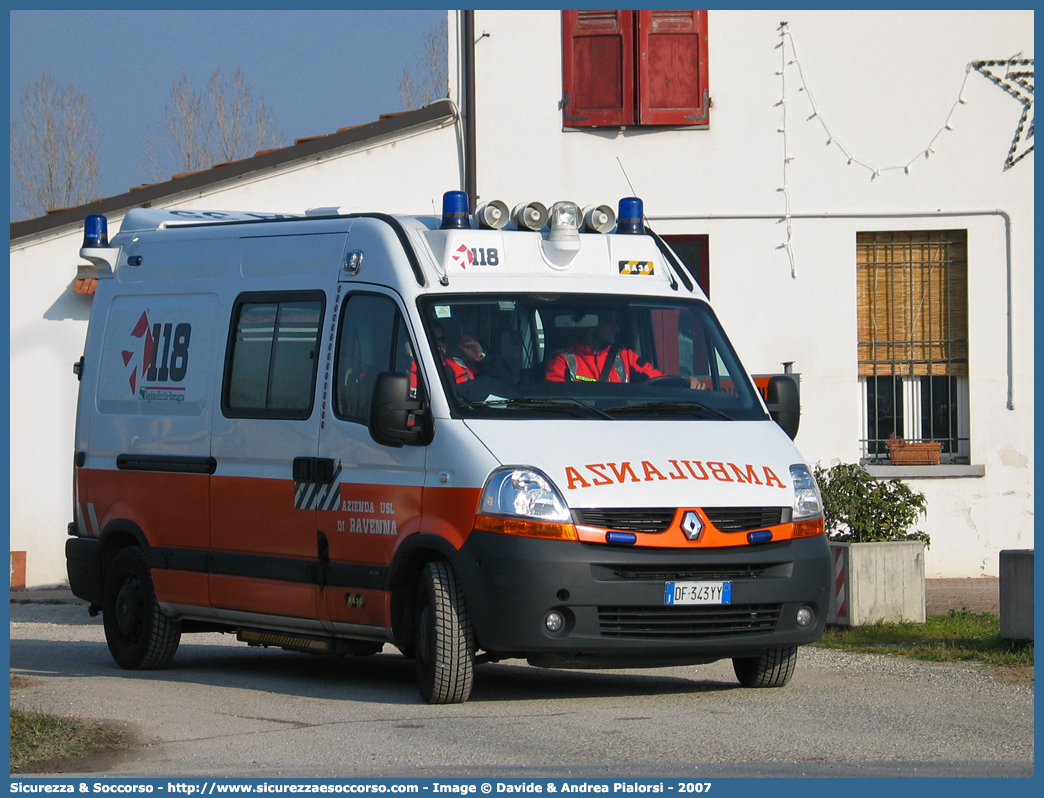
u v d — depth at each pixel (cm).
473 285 2056
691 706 1914
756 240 3991
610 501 1798
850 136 3988
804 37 3984
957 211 3966
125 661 2500
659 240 2272
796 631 1902
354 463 2038
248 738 1736
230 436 2275
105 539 2538
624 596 1788
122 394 2517
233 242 2375
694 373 2103
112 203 4134
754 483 1888
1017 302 3962
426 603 1914
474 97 4034
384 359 2038
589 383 2003
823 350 3969
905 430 4016
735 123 4003
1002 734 1716
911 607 2800
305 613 2120
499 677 2303
